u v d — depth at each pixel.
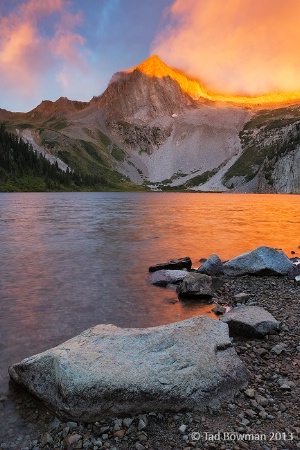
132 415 7.11
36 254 26.56
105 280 19.14
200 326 9.45
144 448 6.26
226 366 8.15
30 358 8.30
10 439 6.64
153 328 9.45
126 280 19.17
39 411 7.50
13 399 7.94
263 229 42.62
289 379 8.51
